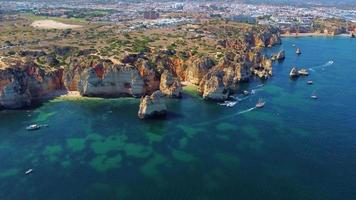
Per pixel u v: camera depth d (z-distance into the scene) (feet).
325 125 495.00
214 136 461.78
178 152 422.41
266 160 403.54
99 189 353.10
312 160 403.75
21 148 426.10
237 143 442.91
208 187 356.59
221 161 402.11
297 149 427.74
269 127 487.61
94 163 398.01
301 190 350.43
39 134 460.55
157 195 344.90
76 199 338.34
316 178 369.71
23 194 343.87
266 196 342.03
